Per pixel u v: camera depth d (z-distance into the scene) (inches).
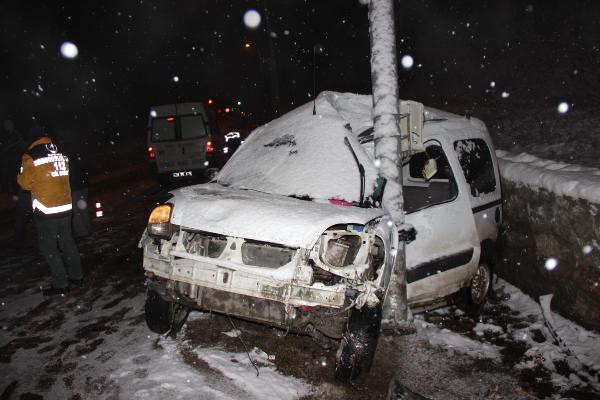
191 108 501.7
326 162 176.1
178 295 154.9
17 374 150.7
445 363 160.4
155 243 156.6
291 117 203.0
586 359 161.0
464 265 190.4
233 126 675.4
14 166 291.0
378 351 165.8
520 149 365.1
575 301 184.1
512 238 227.6
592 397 143.3
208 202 153.6
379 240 149.7
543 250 202.1
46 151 207.5
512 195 224.8
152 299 161.6
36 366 155.2
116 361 156.6
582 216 177.2
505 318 197.3
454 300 203.5
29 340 172.7
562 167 212.5
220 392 139.0
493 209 210.5
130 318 189.9
